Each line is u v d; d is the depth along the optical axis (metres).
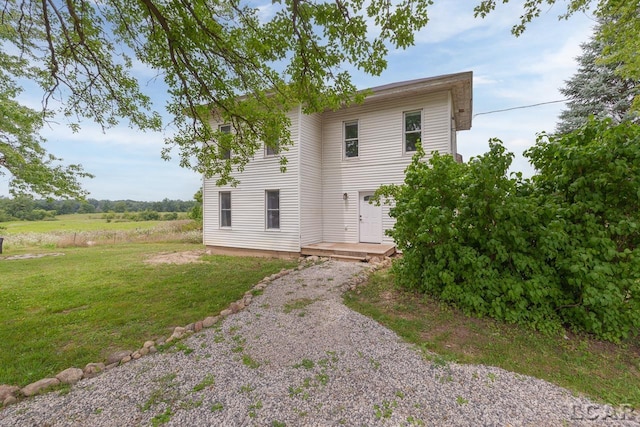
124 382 2.57
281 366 2.78
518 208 3.55
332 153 10.00
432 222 3.98
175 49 4.62
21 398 2.36
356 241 9.61
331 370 2.70
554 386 2.47
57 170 9.62
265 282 5.84
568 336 3.43
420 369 2.71
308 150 9.48
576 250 3.35
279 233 9.52
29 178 8.98
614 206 3.41
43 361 2.98
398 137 8.84
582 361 2.90
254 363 2.84
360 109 9.49
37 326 3.87
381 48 4.30
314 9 3.93
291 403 2.25
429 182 4.25
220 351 3.11
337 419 2.07
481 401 2.26
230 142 6.64
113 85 5.80
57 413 2.17
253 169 9.99
